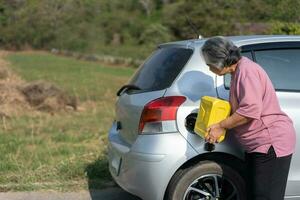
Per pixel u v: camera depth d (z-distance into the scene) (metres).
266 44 5.38
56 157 8.15
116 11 68.50
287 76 5.32
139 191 5.10
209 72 5.14
